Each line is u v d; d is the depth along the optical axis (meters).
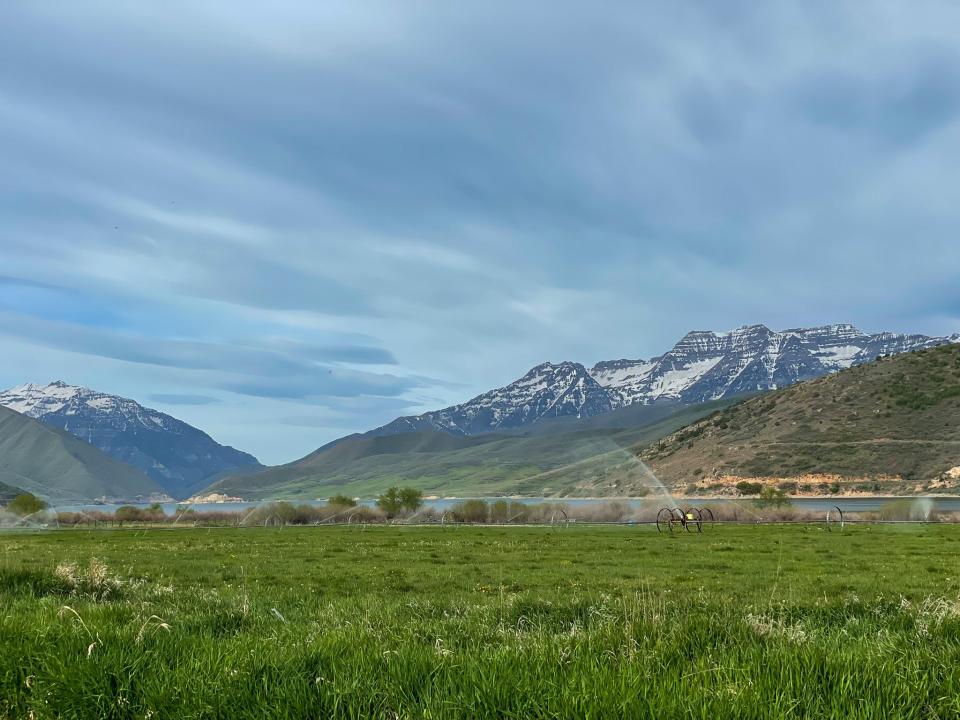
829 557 35.56
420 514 101.50
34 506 109.69
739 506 89.38
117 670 7.20
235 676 6.99
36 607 12.84
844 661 6.92
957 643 8.09
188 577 28.34
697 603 13.11
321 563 34.84
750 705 5.86
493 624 11.65
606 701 5.98
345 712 6.31
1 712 7.00
